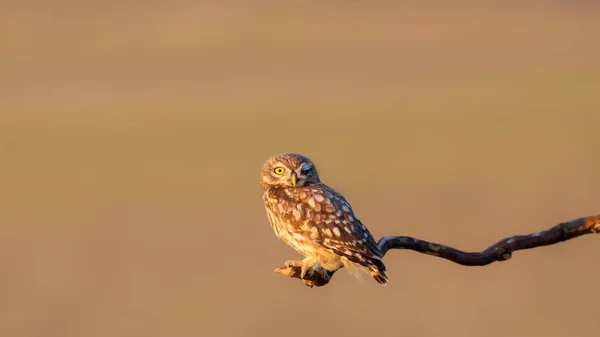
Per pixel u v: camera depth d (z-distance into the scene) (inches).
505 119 1615.4
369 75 2491.4
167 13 3732.8
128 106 1918.1
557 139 1370.6
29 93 2112.5
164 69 2618.1
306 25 3459.6
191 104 1972.2
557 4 3718.0
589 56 2630.4
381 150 1311.5
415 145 1346.0
